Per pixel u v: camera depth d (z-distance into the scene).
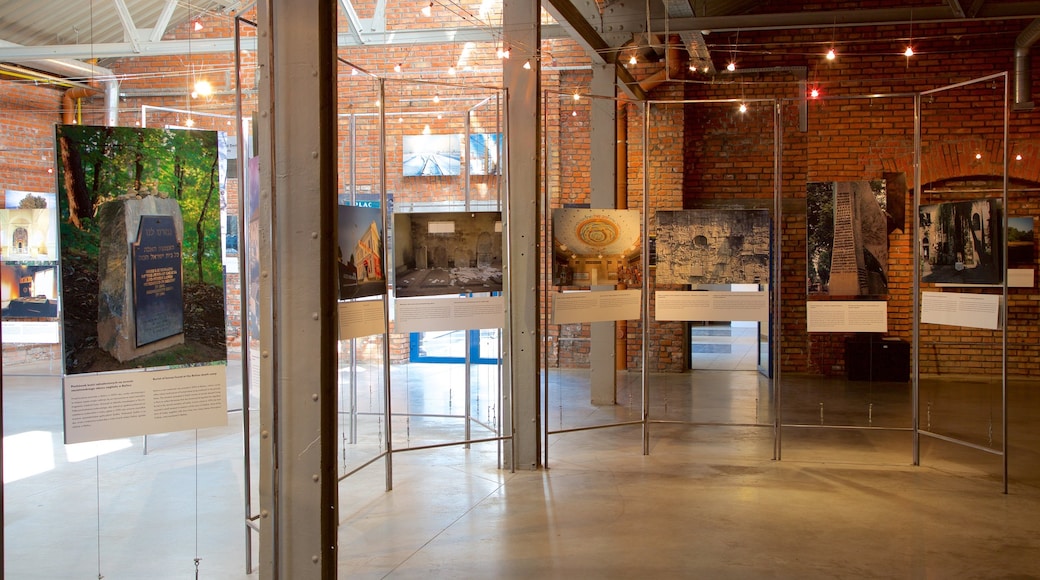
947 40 10.83
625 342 11.70
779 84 11.30
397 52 11.59
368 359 9.07
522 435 6.38
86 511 5.23
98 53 9.21
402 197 8.62
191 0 9.49
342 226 5.09
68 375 3.57
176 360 3.87
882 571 4.28
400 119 10.68
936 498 5.63
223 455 6.68
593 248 6.69
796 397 9.67
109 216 3.67
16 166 9.17
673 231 6.81
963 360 10.70
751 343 16.34
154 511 5.24
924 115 10.90
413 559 4.44
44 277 7.19
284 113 3.35
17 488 5.74
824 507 5.42
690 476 6.19
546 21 11.34
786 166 11.38
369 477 6.18
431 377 10.64
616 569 4.30
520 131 6.21
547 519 5.14
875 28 10.98
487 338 10.88
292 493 3.40
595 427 6.67
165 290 3.85
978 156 10.71
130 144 3.73
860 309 6.62
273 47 3.35
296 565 3.40
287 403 3.39
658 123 11.41
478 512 5.29
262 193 3.52
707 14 8.87
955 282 6.20
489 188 8.39
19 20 9.22
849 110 11.05
